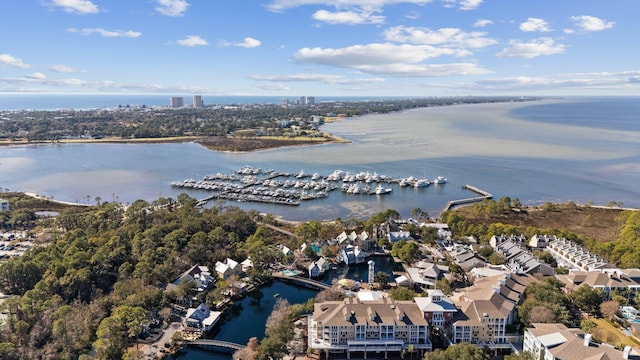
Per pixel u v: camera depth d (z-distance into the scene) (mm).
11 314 172375
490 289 181500
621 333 166875
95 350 158625
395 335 163375
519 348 162375
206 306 191375
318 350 162250
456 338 164500
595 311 180625
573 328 161625
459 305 175375
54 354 152625
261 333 182000
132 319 170000
